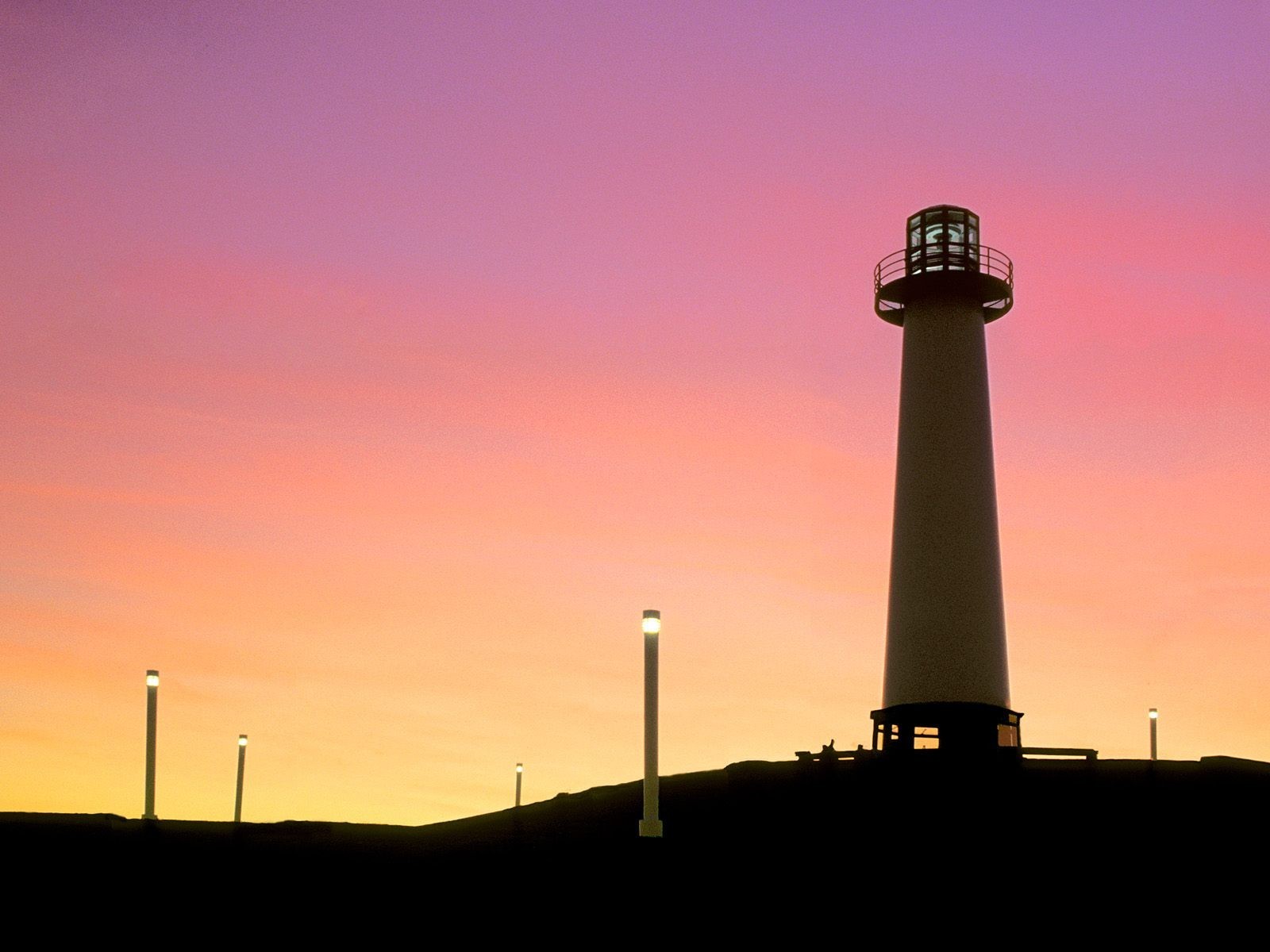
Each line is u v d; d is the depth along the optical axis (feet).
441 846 127.75
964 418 195.72
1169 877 106.32
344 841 125.18
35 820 126.62
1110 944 93.30
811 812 130.52
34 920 99.40
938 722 186.09
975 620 189.88
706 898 100.58
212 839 121.49
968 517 192.65
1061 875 107.55
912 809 126.82
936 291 199.21
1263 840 115.14
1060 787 133.69
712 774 163.84
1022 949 92.68
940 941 94.12
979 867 109.91
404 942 96.12
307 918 101.40
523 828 142.10
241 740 180.96
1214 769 138.00
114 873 109.60
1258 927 95.81
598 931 95.76
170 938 96.94
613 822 140.05
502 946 94.84
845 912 99.81
